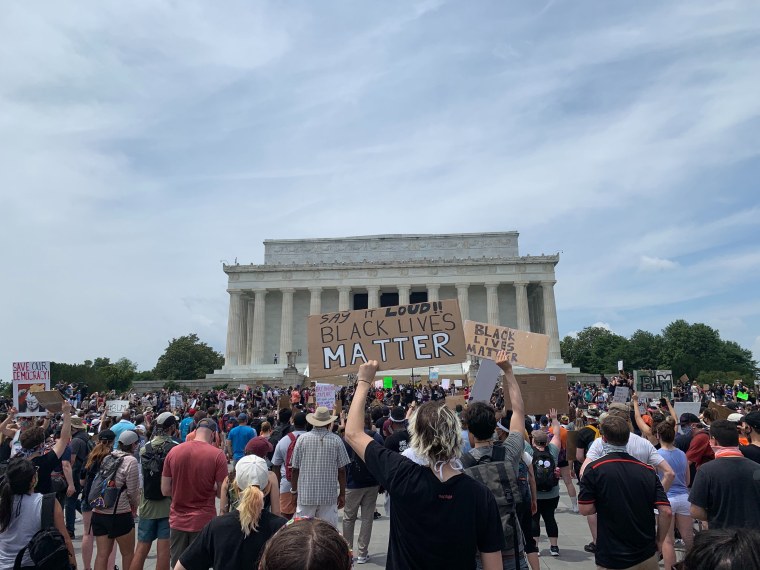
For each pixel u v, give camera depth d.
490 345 12.23
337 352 9.09
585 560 13.09
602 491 7.65
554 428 13.87
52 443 16.31
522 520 9.09
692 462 13.02
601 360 152.38
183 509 10.12
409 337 9.08
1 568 7.78
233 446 19.06
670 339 153.00
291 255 113.69
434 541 4.98
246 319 114.81
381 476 5.40
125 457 11.15
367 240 113.19
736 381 58.62
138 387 92.81
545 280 103.31
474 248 111.75
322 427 11.88
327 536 3.45
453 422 5.31
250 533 6.33
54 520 8.08
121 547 11.05
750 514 7.78
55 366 95.62
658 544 7.88
